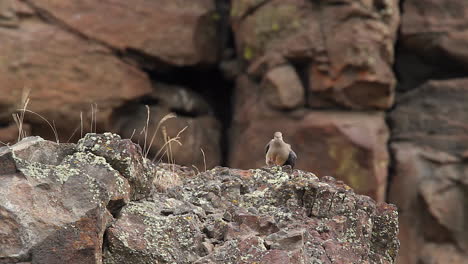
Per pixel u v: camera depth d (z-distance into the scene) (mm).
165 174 10852
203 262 8461
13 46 31562
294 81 33469
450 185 32656
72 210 8062
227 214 9422
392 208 10516
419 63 35344
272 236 8883
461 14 34312
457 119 33656
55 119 32156
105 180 8539
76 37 33156
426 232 32719
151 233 8656
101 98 33156
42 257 7738
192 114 36562
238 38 35906
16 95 31234
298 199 9961
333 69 32781
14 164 8297
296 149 33125
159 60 35250
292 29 33594
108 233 8383
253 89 35281
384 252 10297
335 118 32812
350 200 10047
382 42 32594
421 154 33281
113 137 9070
